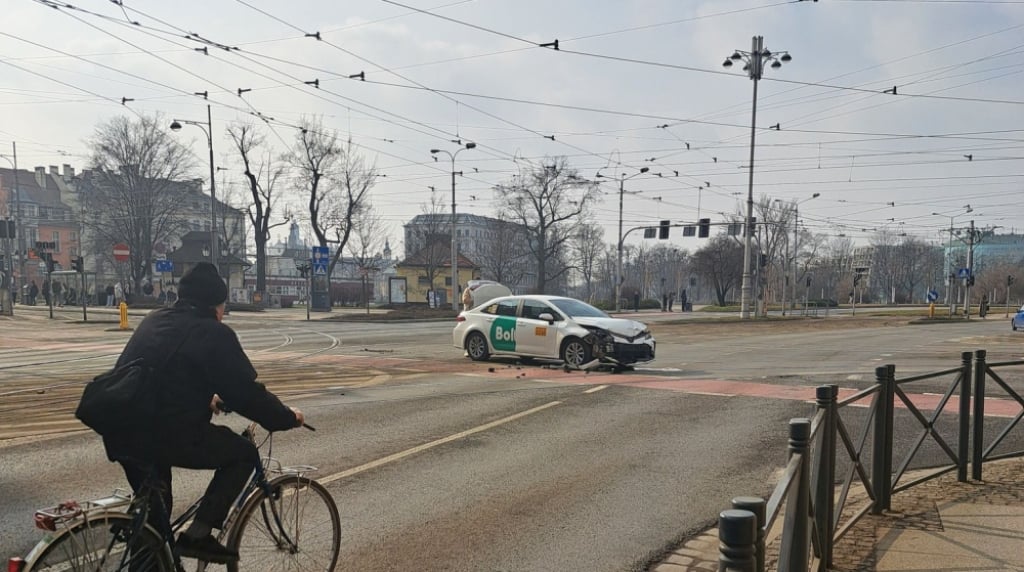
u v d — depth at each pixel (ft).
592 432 26.76
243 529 11.78
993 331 95.66
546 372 44.98
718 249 240.94
